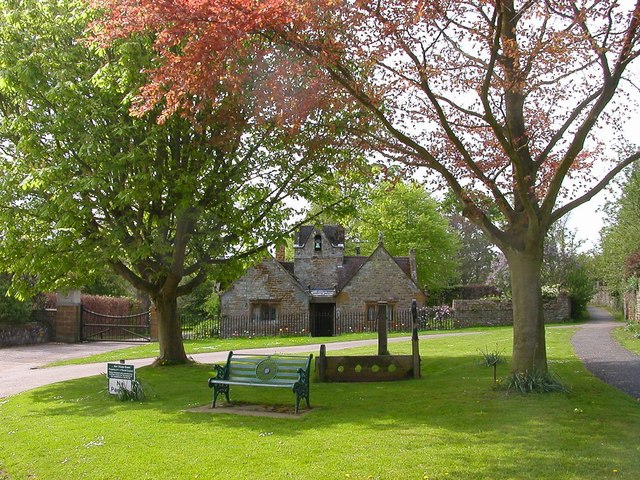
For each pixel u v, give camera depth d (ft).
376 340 95.91
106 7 39.09
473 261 253.24
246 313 131.03
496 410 33.17
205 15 33.32
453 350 68.74
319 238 142.41
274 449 26.43
